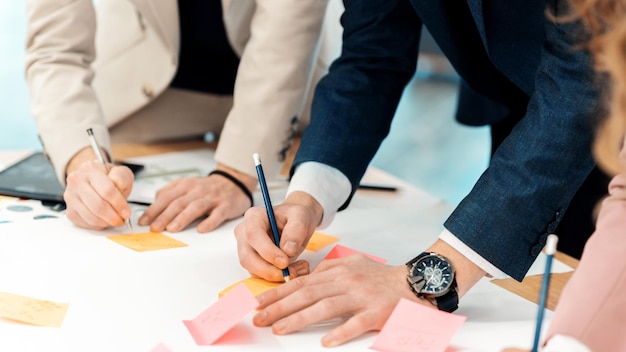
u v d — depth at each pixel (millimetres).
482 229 1055
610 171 862
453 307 1050
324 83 1415
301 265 1188
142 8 1769
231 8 1719
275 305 1018
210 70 2035
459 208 1084
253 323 1010
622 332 810
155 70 1910
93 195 1326
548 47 1062
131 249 1262
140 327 978
